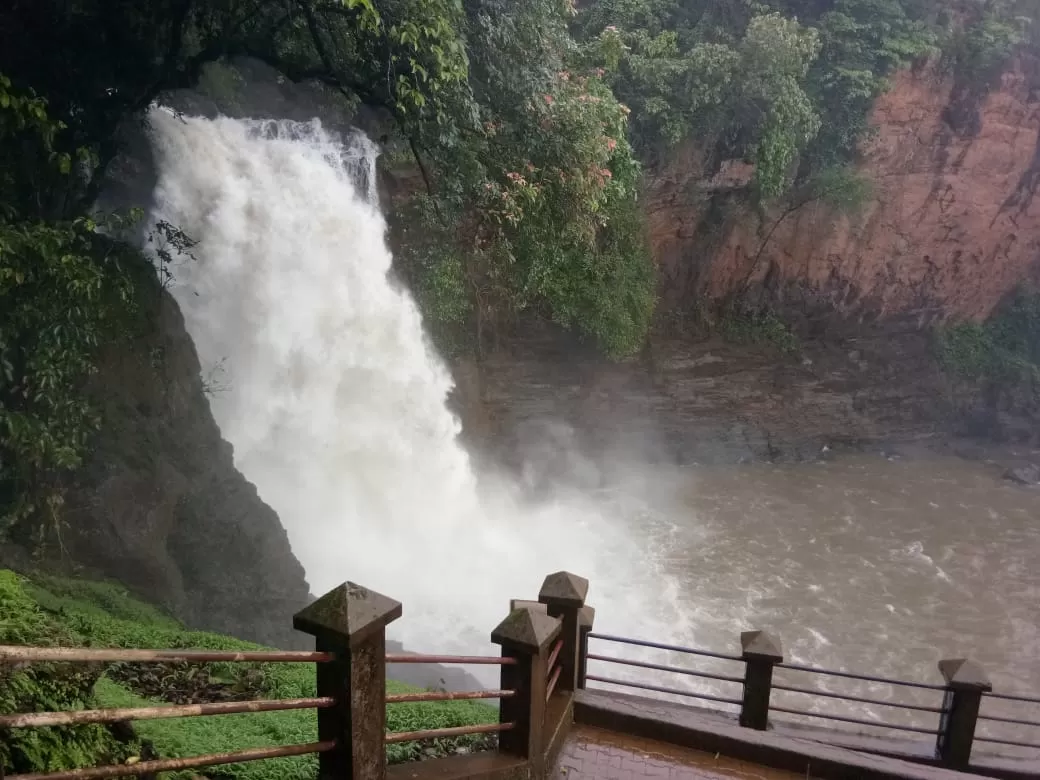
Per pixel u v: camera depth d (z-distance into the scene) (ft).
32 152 31.45
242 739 16.92
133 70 34.35
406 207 62.54
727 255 81.41
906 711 44.96
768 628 53.31
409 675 40.68
